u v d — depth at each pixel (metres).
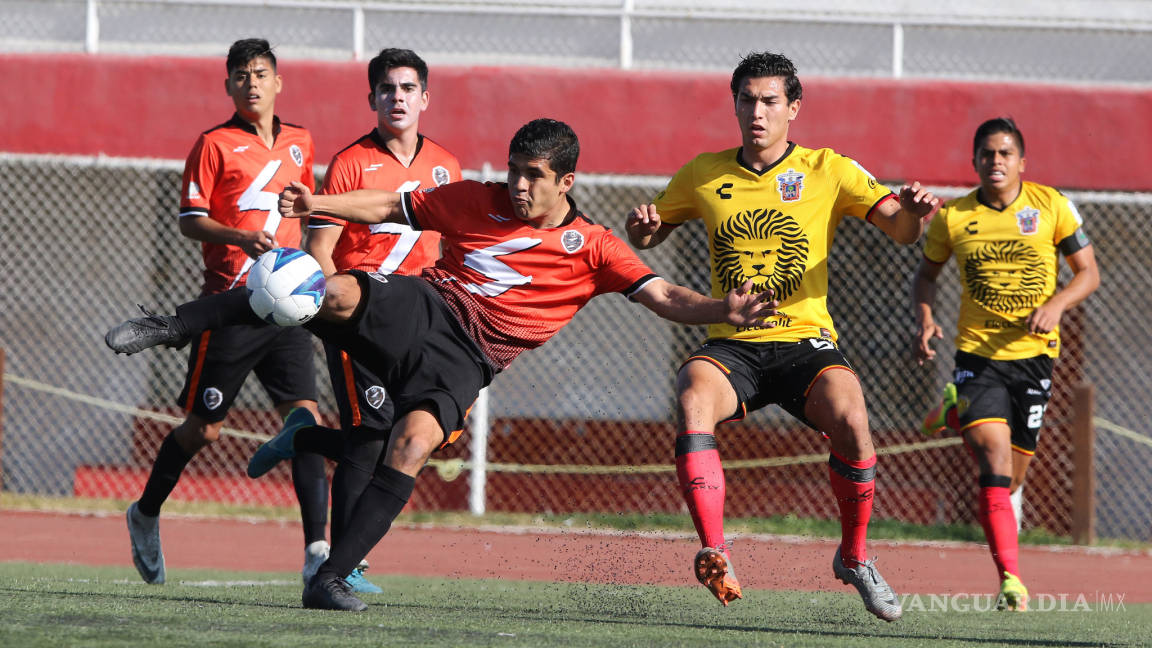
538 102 38.09
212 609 13.23
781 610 17.69
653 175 37.97
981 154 21.58
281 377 20.05
